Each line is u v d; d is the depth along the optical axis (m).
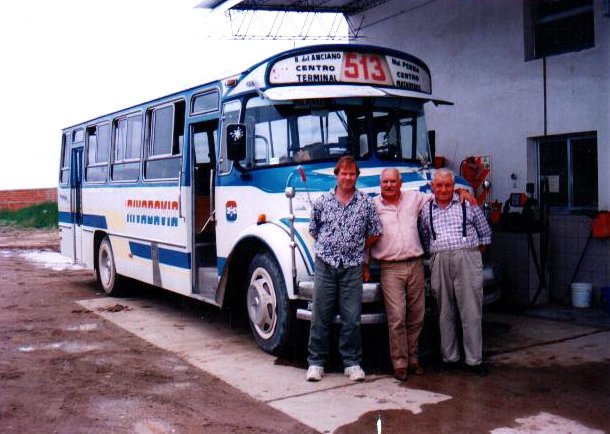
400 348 6.11
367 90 7.06
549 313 8.75
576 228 9.09
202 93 8.16
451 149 10.71
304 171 6.68
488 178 10.06
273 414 5.31
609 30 8.51
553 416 5.18
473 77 10.30
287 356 6.94
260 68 7.03
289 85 6.92
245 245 7.14
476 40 10.23
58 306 10.23
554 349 7.07
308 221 6.38
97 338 8.01
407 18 11.52
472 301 6.14
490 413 5.26
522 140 9.62
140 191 9.66
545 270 9.26
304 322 6.68
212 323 8.84
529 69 9.48
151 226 9.32
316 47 7.02
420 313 6.20
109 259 11.06
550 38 9.50
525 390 5.79
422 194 6.28
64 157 13.39
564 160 9.39
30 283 12.77
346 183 5.91
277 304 6.73
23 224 30.12
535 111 9.43
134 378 6.34
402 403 5.51
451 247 6.11
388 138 7.34
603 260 8.84
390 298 6.05
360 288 6.04
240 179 7.32
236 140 6.90
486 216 7.77
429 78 7.86
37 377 6.40
